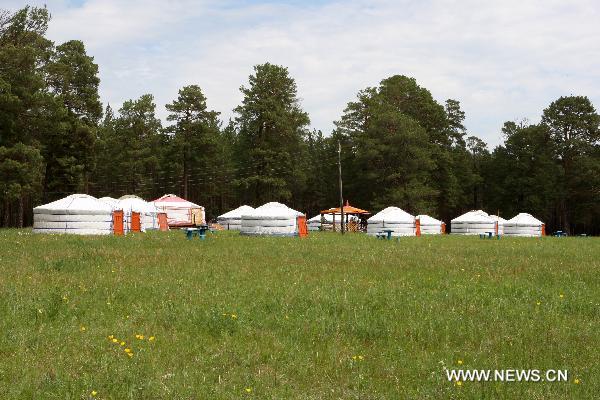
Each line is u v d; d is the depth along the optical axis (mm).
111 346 7789
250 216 42094
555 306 10781
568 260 21172
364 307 10484
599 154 75812
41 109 44781
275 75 78438
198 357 7395
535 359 7461
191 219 62031
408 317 9766
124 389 6152
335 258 20703
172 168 80188
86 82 57500
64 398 5863
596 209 74812
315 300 11109
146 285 12883
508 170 81312
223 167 90938
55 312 9531
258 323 9172
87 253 20312
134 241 28078
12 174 43406
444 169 79125
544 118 78500
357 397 6062
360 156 70625
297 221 42625
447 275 15781
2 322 8812
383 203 70000
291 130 77688
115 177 86188
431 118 81375
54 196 59000
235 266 17266
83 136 55562
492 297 11883
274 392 6172
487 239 43719
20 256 19047
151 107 82250
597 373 6887
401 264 18672
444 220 92875
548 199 76062
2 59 42000
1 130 43375
